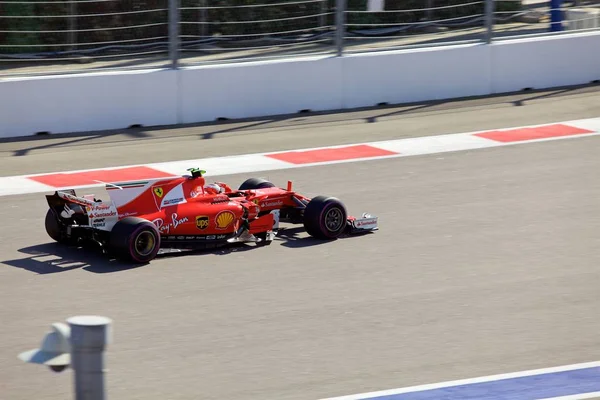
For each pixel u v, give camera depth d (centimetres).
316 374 2419
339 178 4341
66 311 2825
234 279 3105
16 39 6041
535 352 2566
